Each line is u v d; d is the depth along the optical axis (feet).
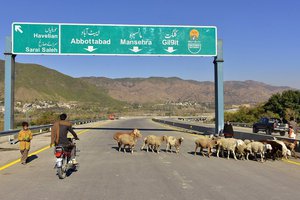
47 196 28.43
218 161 49.39
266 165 46.14
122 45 100.73
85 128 147.43
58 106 456.45
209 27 102.17
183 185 32.81
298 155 55.52
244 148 50.11
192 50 101.55
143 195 28.73
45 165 44.96
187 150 63.16
